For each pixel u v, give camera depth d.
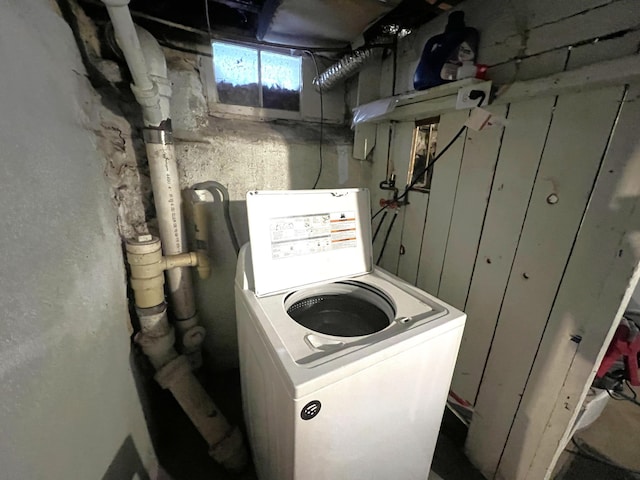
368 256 1.25
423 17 1.16
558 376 0.87
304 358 0.68
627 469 1.19
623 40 0.65
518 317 0.97
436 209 1.29
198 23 1.26
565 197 0.80
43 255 0.54
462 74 0.98
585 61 0.73
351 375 0.66
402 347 0.74
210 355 1.63
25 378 0.46
